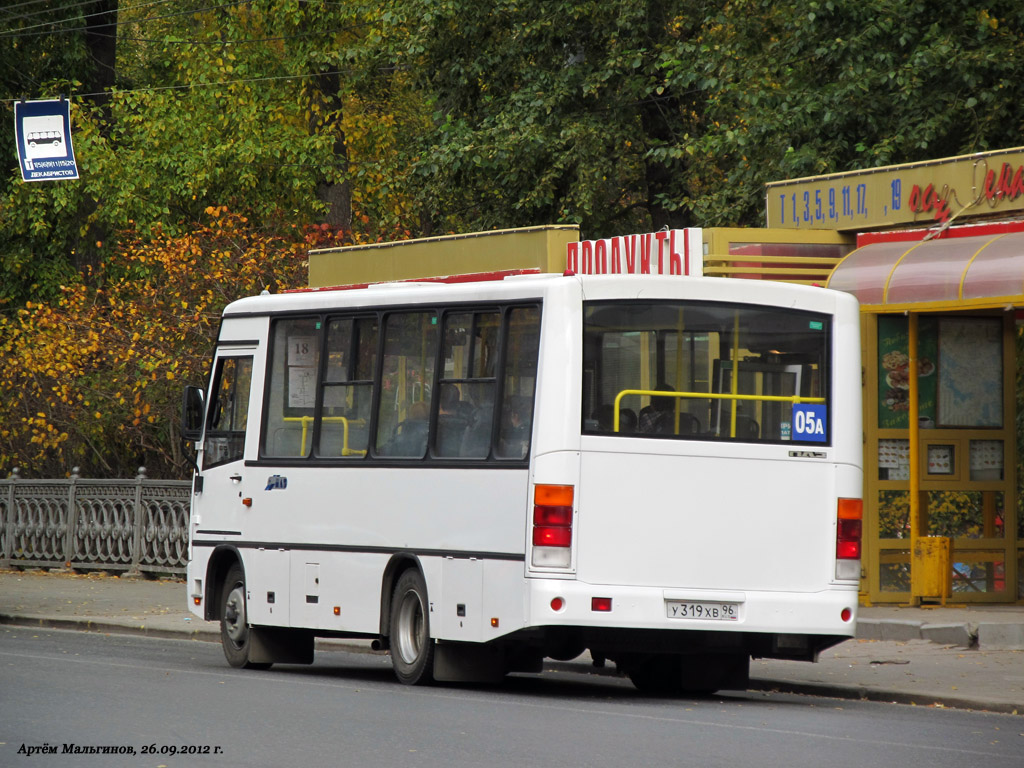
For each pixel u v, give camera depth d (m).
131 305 72.88
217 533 40.47
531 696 33.44
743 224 69.44
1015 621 41.84
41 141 69.62
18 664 37.97
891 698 34.12
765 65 66.06
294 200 92.81
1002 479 49.81
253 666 39.88
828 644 33.34
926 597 47.91
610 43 80.62
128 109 93.38
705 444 32.53
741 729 27.95
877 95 63.72
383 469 35.59
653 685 36.22
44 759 23.58
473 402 33.69
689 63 73.31
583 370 31.92
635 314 32.47
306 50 90.94
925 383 49.28
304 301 38.66
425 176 82.00
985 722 30.12
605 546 31.77
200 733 26.39
